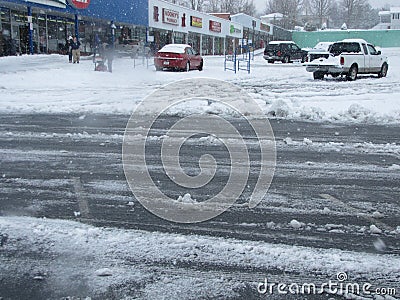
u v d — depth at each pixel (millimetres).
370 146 8406
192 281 3590
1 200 5340
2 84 17766
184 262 3879
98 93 15930
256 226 4645
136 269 3758
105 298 3340
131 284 3535
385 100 14148
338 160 7344
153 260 3906
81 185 5918
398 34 81438
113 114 11688
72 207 5125
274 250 4098
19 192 5633
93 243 4207
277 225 4676
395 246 4203
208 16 56062
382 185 6059
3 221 4695
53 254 3992
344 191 5789
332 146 8359
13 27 29016
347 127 10352
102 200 5359
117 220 4754
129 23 38688
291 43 41938
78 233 4410
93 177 6270
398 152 7969
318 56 28391
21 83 18344
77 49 26781
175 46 27125
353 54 21922
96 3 33906
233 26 65250
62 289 3459
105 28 38469
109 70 23953
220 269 3773
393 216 4949
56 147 8078
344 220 4824
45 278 3611
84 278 3613
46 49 32438
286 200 5430
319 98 14938
